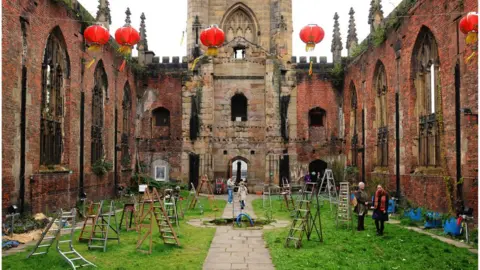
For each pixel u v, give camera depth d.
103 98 30.97
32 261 12.74
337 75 39.09
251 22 43.31
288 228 19.28
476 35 15.13
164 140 39.88
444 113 20.23
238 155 39.59
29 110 20.09
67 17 24.45
